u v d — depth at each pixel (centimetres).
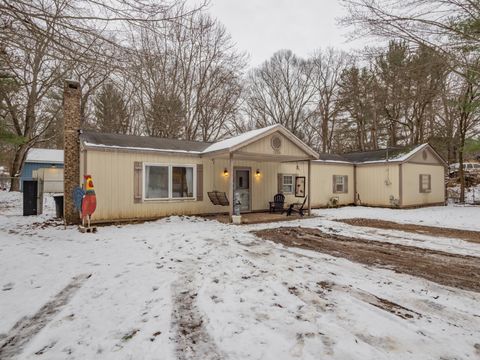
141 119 1909
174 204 1002
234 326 276
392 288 371
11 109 1278
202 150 1073
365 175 1513
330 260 497
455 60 573
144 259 502
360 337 255
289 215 1073
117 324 280
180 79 1747
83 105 1527
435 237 700
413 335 258
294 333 262
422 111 1806
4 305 324
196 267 457
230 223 919
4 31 337
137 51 392
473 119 1670
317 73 2719
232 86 2059
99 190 863
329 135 2766
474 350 236
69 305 322
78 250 563
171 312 305
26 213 1069
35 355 233
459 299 338
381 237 703
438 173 1566
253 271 436
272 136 977
